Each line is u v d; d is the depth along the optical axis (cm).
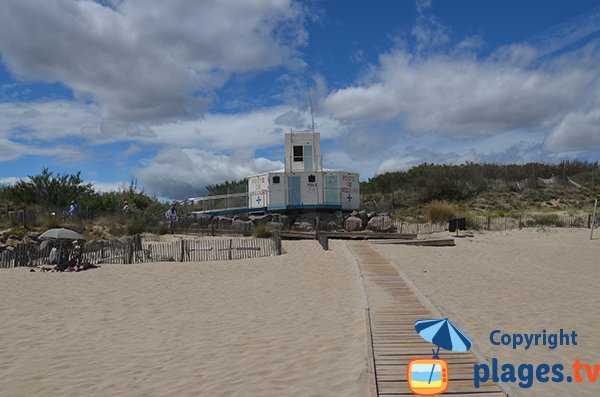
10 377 720
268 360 753
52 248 2031
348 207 3347
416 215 3856
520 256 2117
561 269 1766
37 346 879
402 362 699
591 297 1255
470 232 2956
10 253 1934
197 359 777
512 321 998
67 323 1049
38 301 1278
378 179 5284
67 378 709
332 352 775
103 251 2027
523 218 3453
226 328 973
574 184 4847
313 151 3388
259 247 2164
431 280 1496
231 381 670
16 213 2523
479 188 4750
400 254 2117
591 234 2755
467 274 1634
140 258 2045
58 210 2842
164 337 923
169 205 3728
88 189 3672
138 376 708
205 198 3631
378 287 1291
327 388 630
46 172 3481
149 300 1283
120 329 993
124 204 3350
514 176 5106
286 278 1579
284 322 1001
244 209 3375
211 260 2066
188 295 1343
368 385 620
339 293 1287
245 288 1432
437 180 4828
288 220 3073
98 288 1461
